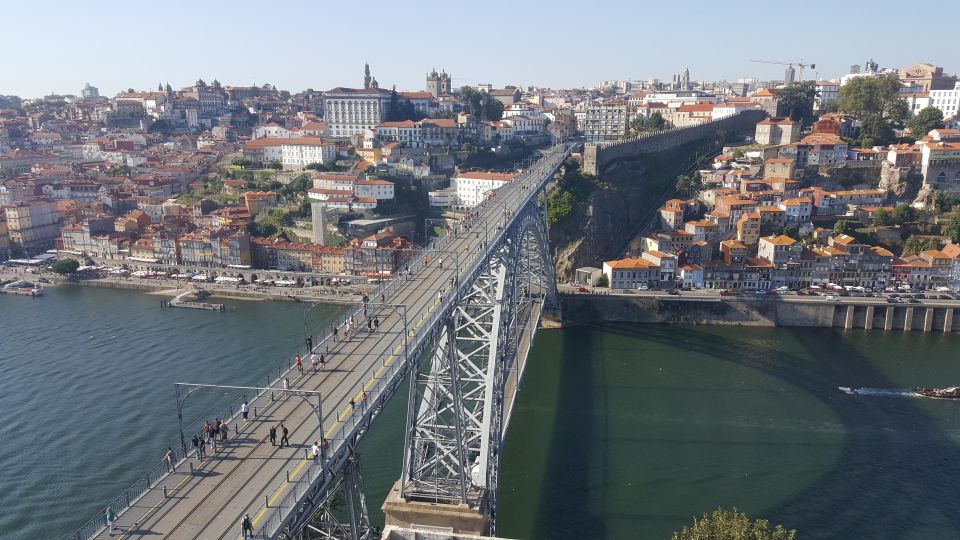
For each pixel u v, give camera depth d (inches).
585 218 7815.0
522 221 4581.7
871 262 6737.2
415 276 3531.0
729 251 6924.2
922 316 6161.4
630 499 3358.8
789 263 6786.4
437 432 2664.9
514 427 4133.9
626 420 4234.7
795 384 4857.3
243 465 1840.6
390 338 2689.5
